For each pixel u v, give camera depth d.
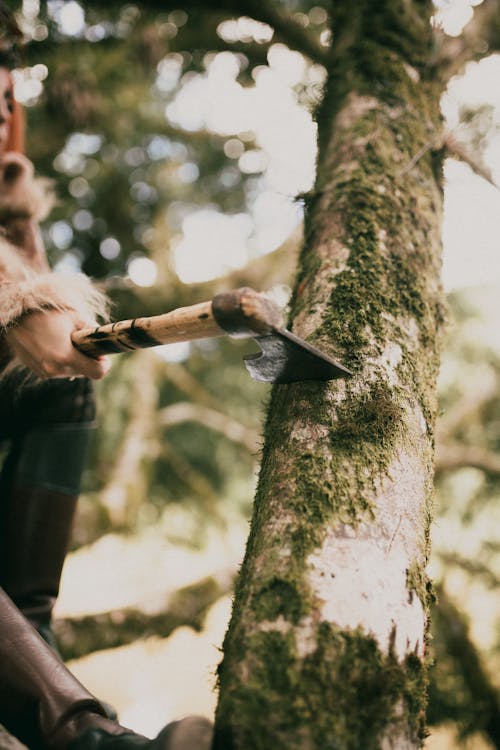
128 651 5.31
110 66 3.10
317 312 1.13
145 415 3.81
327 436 0.98
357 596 0.85
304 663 0.79
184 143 4.03
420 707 0.84
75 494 1.53
